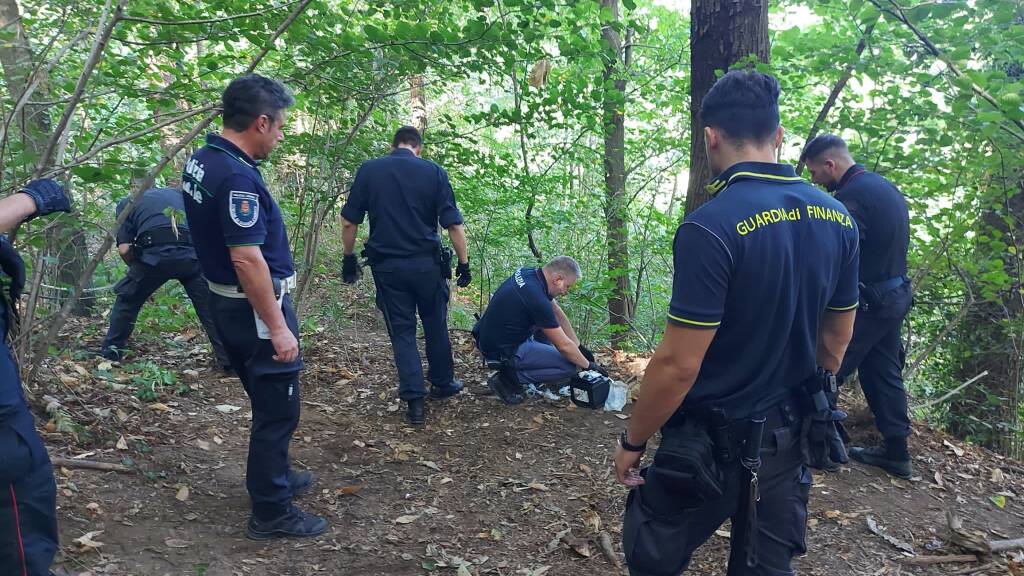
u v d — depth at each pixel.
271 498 2.69
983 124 3.76
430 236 3.97
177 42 3.62
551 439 3.86
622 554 2.78
